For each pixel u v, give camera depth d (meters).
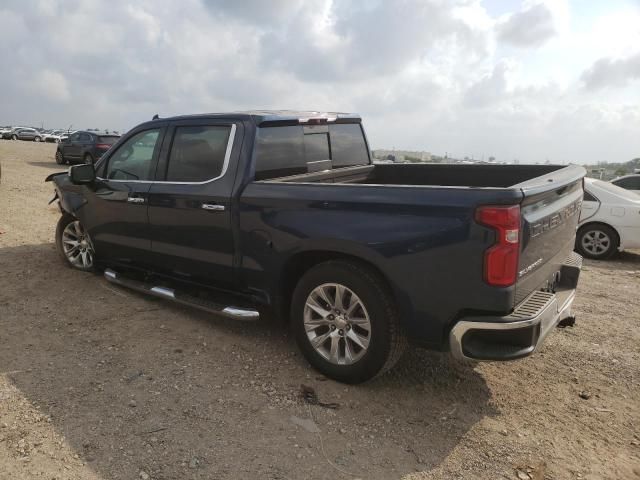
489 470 2.89
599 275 7.41
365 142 5.58
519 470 2.90
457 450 3.07
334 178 4.93
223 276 4.31
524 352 3.10
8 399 3.42
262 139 4.18
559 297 3.83
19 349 4.14
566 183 3.56
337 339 3.69
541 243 3.36
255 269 4.05
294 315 3.88
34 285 5.59
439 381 3.86
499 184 5.05
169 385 3.67
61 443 2.99
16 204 10.63
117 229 5.16
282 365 4.01
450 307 3.16
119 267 5.44
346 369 3.64
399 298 3.32
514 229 2.96
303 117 4.59
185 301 4.50
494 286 3.00
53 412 3.29
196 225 4.36
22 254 6.74
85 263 6.00
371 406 3.49
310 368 3.96
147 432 3.12
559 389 3.81
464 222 3.04
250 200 3.96
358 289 3.46
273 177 4.27
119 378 3.74
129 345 4.27
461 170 5.25
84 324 4.65
